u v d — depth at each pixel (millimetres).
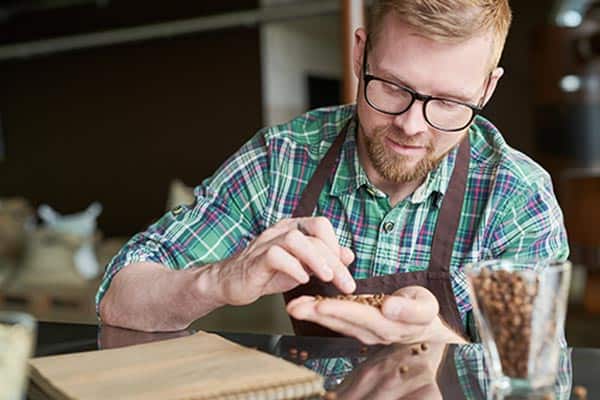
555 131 5102
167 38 5969
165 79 6023
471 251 1325
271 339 1022
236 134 5766
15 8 6598
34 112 6691
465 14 1061
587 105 4965
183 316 1102
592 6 4922
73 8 6371
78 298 4324
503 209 1328
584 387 793
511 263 822
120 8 6164
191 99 5930
